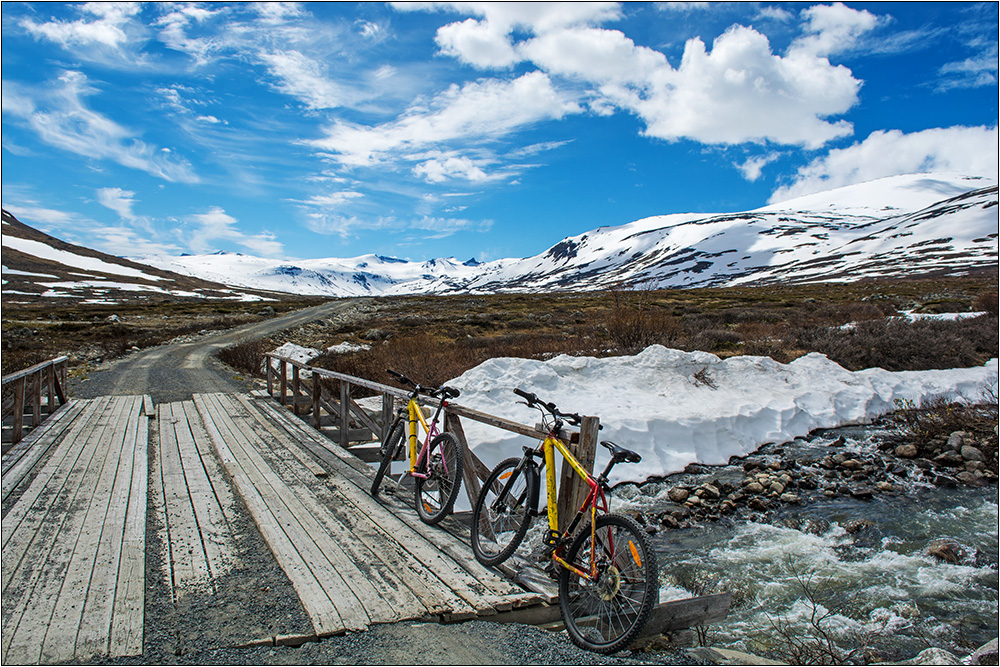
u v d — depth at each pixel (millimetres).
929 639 4738
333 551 4184
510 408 10750
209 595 3480
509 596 3541
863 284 110000
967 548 6707
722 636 4715
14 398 7648
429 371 14219
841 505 8195
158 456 7027
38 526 4551
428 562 4039
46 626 3035
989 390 15562
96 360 23125
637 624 2896
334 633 3066
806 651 4410
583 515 3572
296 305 87875
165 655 2822
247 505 5203
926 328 21578
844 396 13812
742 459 10609
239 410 10492
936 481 9094
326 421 9898
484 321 42031
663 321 21062
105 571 3730
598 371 12828
